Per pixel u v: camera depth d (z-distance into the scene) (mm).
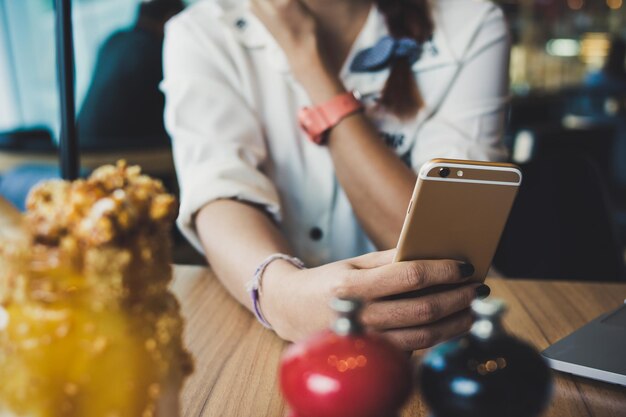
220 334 821
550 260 1401
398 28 1181
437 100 1202
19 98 4910
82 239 360
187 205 969
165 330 401
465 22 1213
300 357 383
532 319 880
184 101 1113
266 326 822
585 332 761
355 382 361
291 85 1186
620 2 7109
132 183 408
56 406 373
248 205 974
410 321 680
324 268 723
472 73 1197
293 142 1189
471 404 370
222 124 1107
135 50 2631
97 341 369
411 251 686
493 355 380
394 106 1180
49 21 4867
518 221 1404
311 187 1198
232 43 1185
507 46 1245
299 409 377
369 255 729
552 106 6148
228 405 638
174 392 424
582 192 1405
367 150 1013
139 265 383
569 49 6863
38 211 373
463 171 640
